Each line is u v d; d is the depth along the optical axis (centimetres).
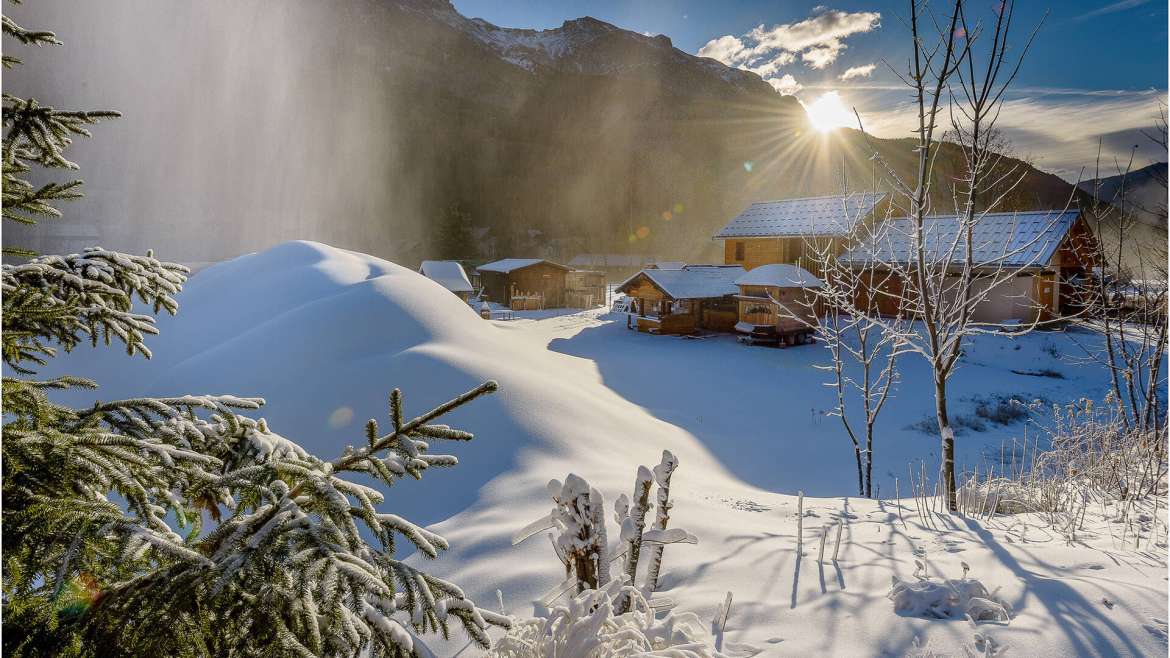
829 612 451
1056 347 2866
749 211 4419
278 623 224
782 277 3406
